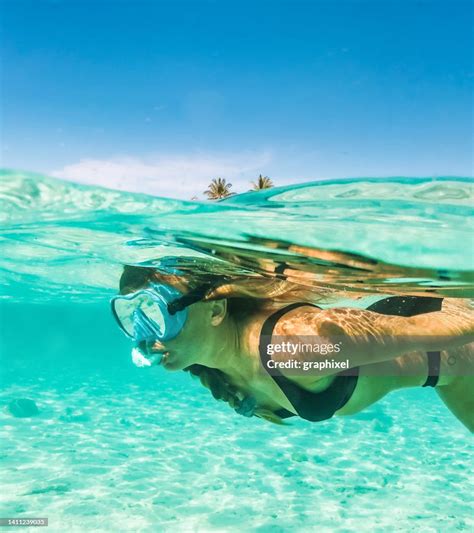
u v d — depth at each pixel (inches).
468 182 37.4
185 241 52.1
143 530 55.7
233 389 33.3
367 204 41.3
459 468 86.1
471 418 37.2
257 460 88.2
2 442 96.1
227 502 65.9
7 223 57.4
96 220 51.6
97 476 76.0
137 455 89.7
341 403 31.8
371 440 107.7
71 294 162.9
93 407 143.9
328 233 43.9
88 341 1011.9
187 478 76.5
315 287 53.7
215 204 42.5
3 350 640.4
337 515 62.3
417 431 119.4
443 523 60.3
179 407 149.2
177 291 29.9
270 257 48.9
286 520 59.9
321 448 98.9
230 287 31.0
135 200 44.4
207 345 30.9
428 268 46.5
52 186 43.3
